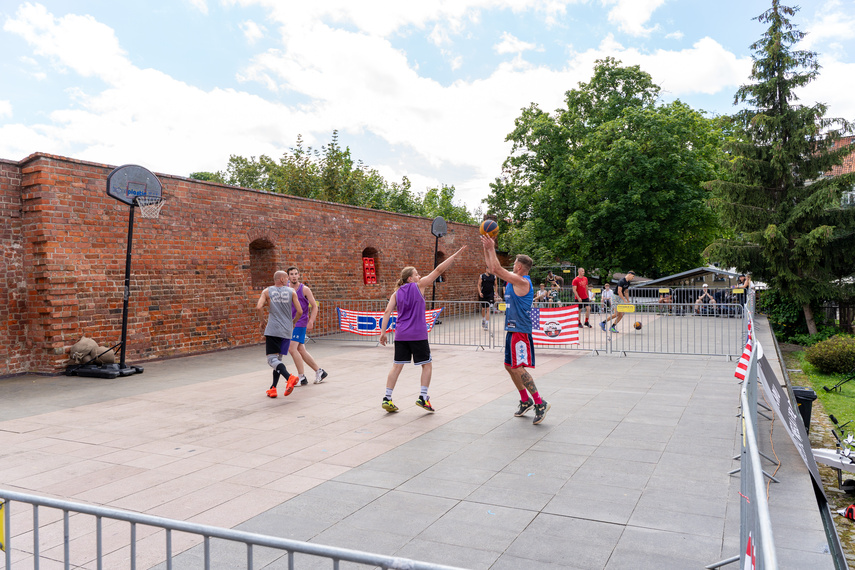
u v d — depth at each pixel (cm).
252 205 1488
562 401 778
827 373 1387
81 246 1081
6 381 980
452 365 1123
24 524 401
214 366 1132
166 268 1248
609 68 3278
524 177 3450
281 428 650
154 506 425
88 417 712
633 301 2466
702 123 3372
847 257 2008
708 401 774
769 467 515
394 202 3969
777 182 2106
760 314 2389
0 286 1012
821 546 352
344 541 363
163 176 1241
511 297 666
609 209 2920
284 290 826
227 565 336
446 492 447
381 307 2031
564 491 447
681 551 346
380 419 687
